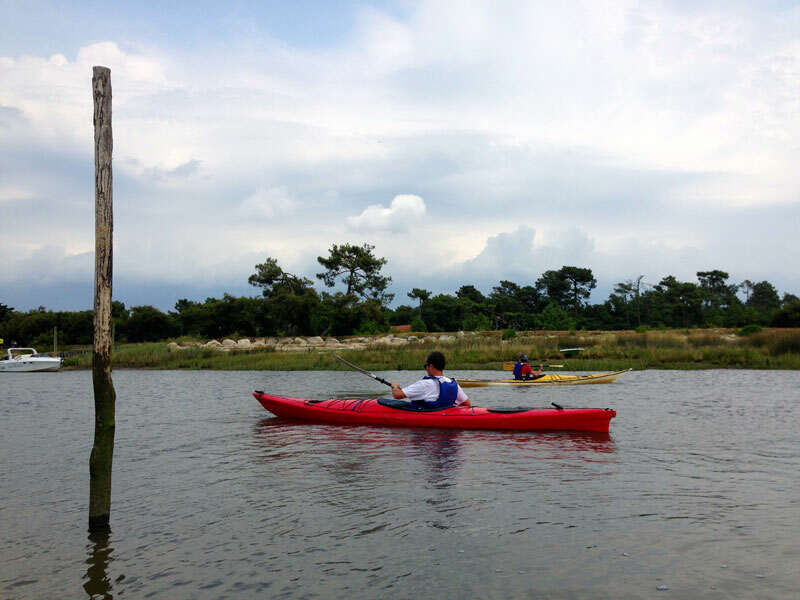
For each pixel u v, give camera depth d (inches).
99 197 201.0
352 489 235.5
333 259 2659.9
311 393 635.5
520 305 4414.4
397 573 154.6
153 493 232.7
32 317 2420.0
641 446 319.9
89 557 169.5
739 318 3270.2
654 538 178.2
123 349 1562.5
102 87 201.0
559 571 154.7
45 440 355.9
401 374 929.5
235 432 375.6
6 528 195.3
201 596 143.6
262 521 197.3
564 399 536.4
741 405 486.3
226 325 2345.0
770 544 172.6
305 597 141.8
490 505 211.8
